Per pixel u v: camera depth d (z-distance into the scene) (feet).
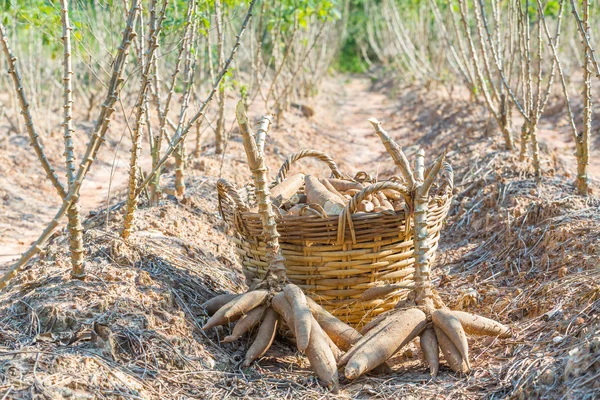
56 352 9.27
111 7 14.48
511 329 11.07
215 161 22.79
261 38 28.73
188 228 16.06
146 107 14.38
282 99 34.04
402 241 11.31
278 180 13.69
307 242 11.10
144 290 11.27
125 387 9.00
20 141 28.73
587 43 14.66
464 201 18.78
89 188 25.39
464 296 13.08
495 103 31.68
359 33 72.69
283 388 9.91
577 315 10.67
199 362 10.18
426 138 32.83
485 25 18.85
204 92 36.17
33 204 23.09
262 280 11.30
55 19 15.23
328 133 35.47
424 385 9.85
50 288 11.00
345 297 11.37
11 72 9.75
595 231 13.61
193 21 15.16
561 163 22.65
